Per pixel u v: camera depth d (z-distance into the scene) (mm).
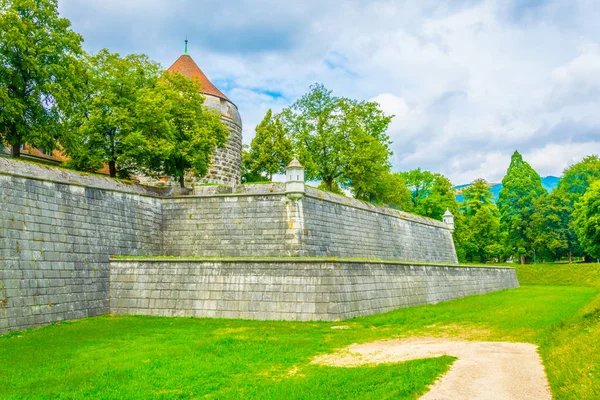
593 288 42625
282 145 51625
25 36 25344
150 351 16266
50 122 27125
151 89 34531
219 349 16297
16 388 12398
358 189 48250
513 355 14602
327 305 21969
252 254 29297
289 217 29219
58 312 22281
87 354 15992
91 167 32250
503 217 66812
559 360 12789
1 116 24500
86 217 25188
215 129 37375
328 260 22406
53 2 27625
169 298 24156
